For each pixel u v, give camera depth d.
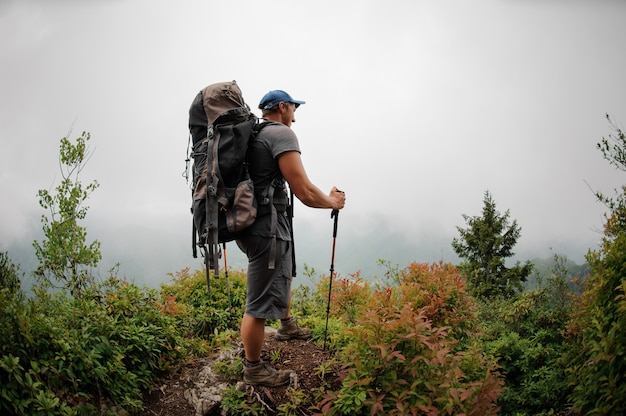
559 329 5.50
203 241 3.09
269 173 3.15
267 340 4.12
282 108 3.55
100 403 3.08
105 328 3.46
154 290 4.59
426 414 2.77
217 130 3.08
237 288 6.08
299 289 6.14
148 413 3.31
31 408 2.60
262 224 3.11
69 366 2.98
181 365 3.83
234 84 3.26
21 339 2.83
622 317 2.93
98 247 4.63
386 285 5.67
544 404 4.47
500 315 6.28
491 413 2.83
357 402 2.86
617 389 2.84
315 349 3.99
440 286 4.84
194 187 3.21
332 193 3.59
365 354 3.14
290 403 3.30
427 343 2.87
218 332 4.84
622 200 5.23
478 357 3.73
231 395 3.34
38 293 3.64
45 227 4.46
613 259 3.38
